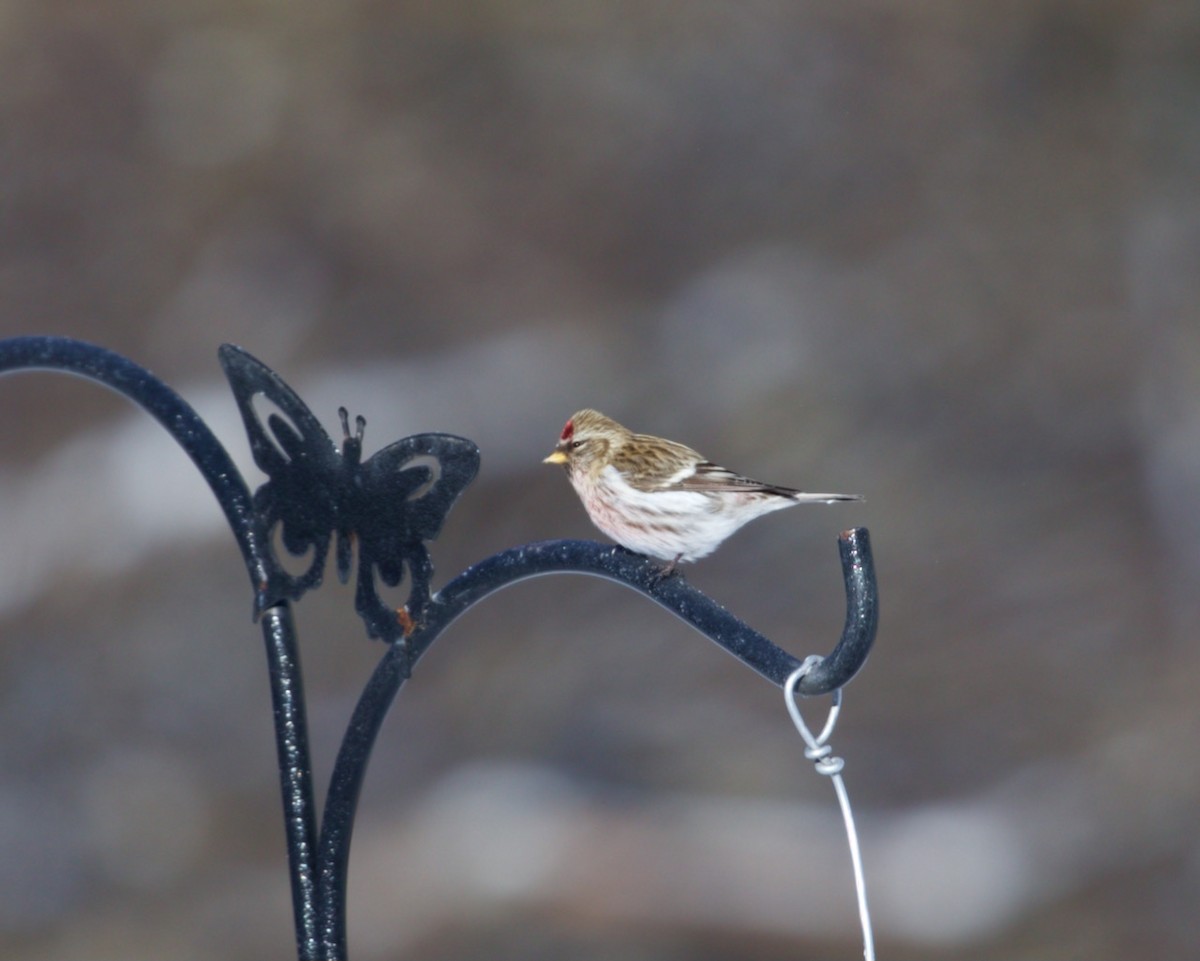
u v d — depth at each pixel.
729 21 24.66
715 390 20.69
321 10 24.47
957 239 22.67
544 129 24.20
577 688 16.27
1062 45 23.44
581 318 22.23
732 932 12.42
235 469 3.92
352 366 21.58
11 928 13.52
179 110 24.14
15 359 4.30
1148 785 13.91
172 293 22.89
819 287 22.08
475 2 24.47
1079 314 21.70
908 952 12.27
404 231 23.11
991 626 17.00
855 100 24.03
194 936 13.34
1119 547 18.44
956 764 14.69
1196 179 22.30
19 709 16.78
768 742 14.96
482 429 19.80
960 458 19.92
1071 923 12.50
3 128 23.72
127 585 18.08
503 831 13.82
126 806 15.22
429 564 3.76
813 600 17.50
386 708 3.85
